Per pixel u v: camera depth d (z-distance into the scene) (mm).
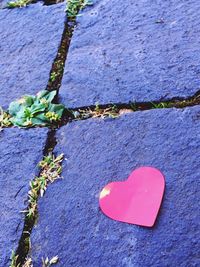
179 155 282
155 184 272
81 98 331
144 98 317
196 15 356
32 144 316
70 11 396
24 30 396
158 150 288
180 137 290
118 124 309
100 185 282
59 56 366
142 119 306
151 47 346
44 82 352
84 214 272
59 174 294
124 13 379
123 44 356
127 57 346
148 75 329
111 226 264
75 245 262
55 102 336
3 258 267
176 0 374
